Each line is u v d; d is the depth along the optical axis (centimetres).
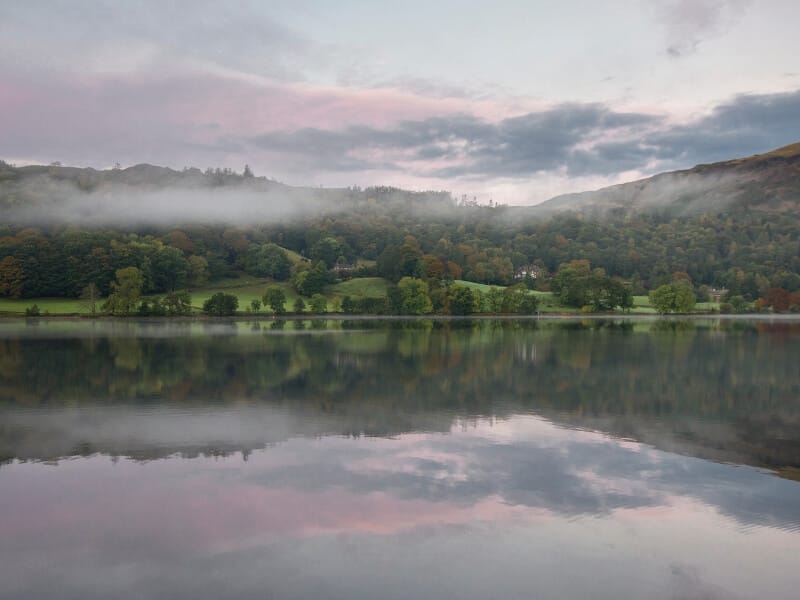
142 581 1570
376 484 2255
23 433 2989
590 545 1781
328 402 3816
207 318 14188
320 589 1540
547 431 3070
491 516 1972
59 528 1870
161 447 2741
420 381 4653
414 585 1562
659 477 2356
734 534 1858
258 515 1970
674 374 5141
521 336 9344
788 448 2789
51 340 8212
